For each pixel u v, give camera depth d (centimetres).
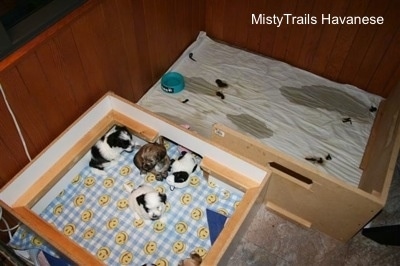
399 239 139
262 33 194
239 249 143
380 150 142
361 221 124
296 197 134
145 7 153
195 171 149
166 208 140
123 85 165
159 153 138
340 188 115
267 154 125
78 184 146
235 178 133
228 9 194
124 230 135
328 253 143
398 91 157
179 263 126
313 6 168
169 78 186
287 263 140
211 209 141
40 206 135
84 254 111
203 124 170
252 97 181
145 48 166
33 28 108
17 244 132
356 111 175
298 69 194
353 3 157
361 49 170
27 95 116
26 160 130
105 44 140
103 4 129
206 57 200
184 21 189
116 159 150
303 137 165
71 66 128
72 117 143
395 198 160
